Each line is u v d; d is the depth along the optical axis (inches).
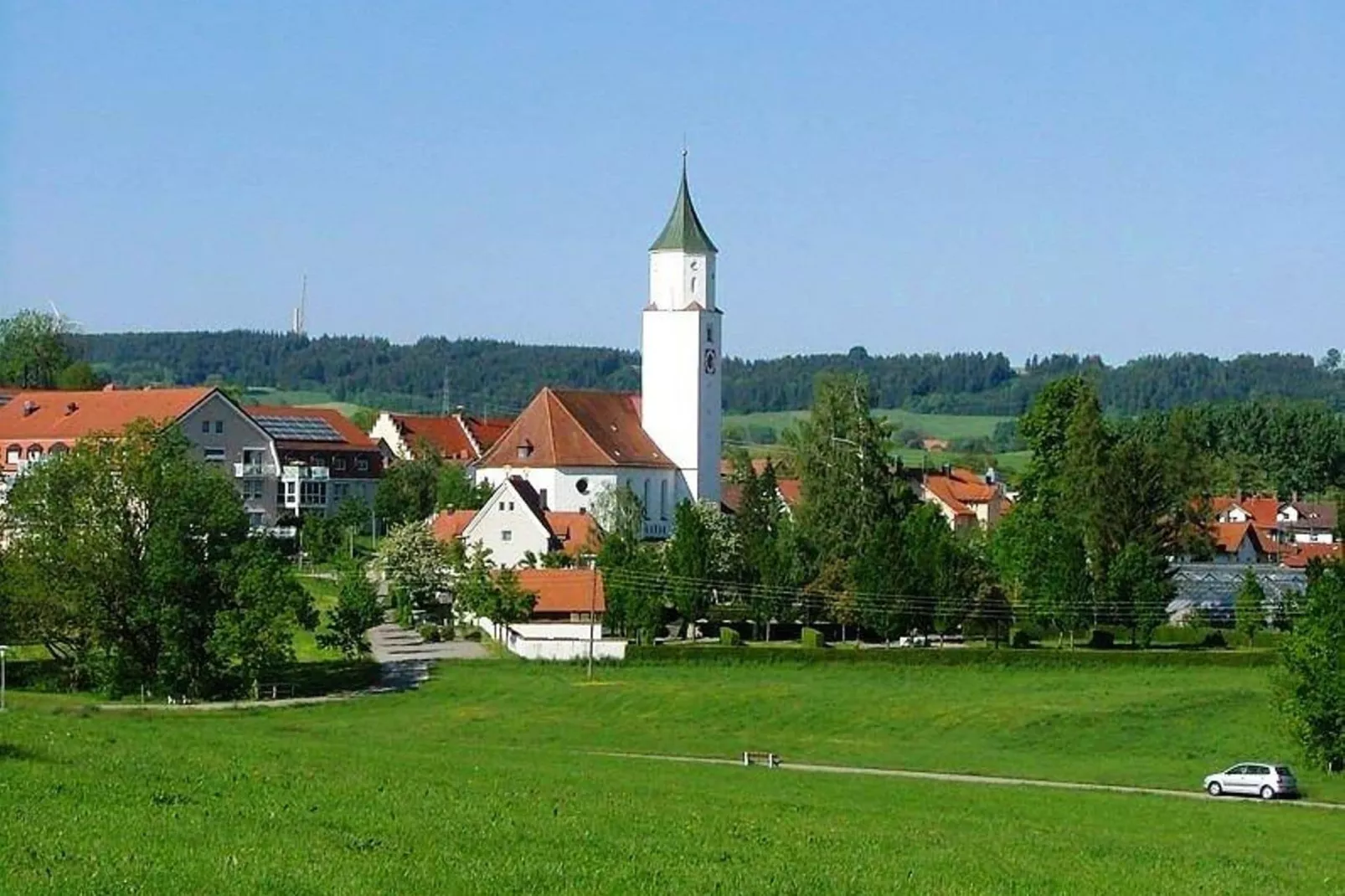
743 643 5551.2
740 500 6781.5
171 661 4485.7
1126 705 4365.2
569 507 7480.3
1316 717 3572.8
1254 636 5900.6
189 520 4584.2
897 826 2300.7
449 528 7214.6
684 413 7869.1
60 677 4662.9
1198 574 7071.9
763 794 2637.8
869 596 5841.5
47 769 2171.5
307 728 3831.2
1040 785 3265.3
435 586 6289.4
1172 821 2669.8
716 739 3944.4
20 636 4569.4
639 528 7071.9
